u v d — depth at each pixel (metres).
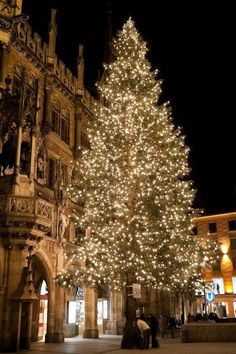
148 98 27.08
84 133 34.22
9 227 18.17
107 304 33.97
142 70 27.95
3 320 17.14
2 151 20.56
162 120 26.91
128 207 24.61
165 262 24.53
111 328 33.03
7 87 21.91
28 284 17.83
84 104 33.94
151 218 24.81
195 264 25.88
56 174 28.09
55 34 29.92
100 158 25.73
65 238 27.58
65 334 29.30
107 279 23.94
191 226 27.27
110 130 25.95
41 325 27.08
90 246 24.25
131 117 25.84
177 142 27.75
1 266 17.86
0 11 22.75
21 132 19.89
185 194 26.78
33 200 18.72
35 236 18.88
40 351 17.70
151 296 38.00
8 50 23.59
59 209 26.50
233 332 22.50
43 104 27.56
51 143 27.98
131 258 22.73
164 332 32.66
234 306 50.50
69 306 30.50
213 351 16.27
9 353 16.55
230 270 52.53
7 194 18.47
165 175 25.88
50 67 28.44
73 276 23.84
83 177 27.08
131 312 21.16
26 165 20.77
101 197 25.33
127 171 25.55
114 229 24.23
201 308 48.34
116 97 26.95
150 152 25.50
